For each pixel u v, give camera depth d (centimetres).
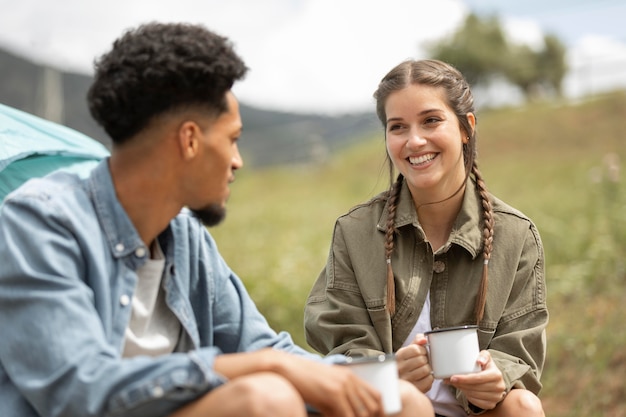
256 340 254
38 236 205
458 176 295
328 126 3475
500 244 290
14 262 203
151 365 191
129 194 218
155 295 228
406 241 297
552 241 784
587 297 626
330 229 1040
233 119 219
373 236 300
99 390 189
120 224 217
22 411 205
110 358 196
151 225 222
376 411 203
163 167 215
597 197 938
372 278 293
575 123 2131
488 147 2117
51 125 352
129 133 214
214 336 255
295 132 3200
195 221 247
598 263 678
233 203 1606
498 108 2712
